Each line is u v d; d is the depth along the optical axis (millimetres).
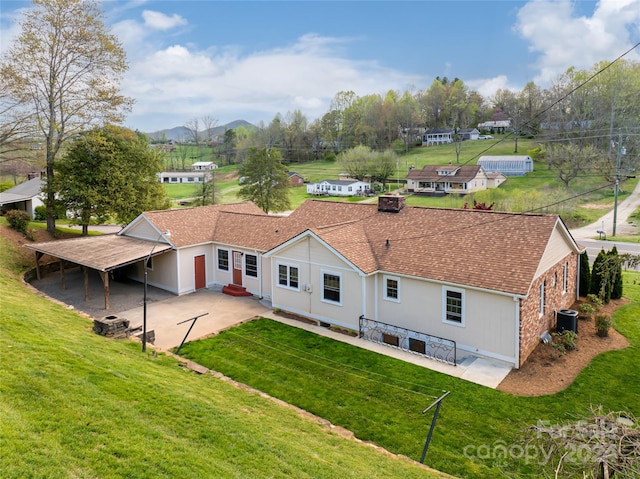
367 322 18578
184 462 7730
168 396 10617
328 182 82000
